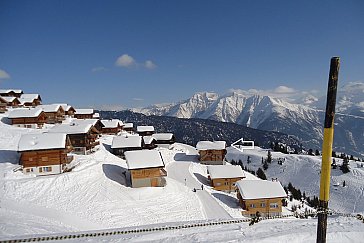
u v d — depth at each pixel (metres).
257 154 136.38
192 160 76.81
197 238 11.76
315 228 13.28
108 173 43.47
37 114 62.78
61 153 38.50
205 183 56.16
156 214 33.03
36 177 35.28
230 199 46.34
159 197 38.72
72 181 36.22
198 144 76.38
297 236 12.00
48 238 11.20
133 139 64.44
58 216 25.78
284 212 44.34
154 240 11.67
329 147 7.16
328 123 7.12
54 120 74.69
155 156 44.34
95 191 35.75
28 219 20.70
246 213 40.28
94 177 39.88
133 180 41.62
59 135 40.38
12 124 61.59
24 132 55.31
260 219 15.01
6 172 35.16
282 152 141.88
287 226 13.68
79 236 11.66
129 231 12.35
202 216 34.91
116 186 39.59
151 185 42.31
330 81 6.93
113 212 31.16
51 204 30.02
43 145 38.00
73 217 27.08
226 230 12.95
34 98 87.25
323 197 7.52
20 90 91.75
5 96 88.69
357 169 95.50
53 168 38.16
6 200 27.92
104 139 73.25
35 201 29.83
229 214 37.75
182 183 52.22
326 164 7.26
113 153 62.09
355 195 79.56
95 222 27.50
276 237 11.74
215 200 43.50
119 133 89.75
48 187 33.38
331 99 6.95
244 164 125.88
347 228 13.52
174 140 98.81
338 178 92.12
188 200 39.94
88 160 45.59
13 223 17.72
